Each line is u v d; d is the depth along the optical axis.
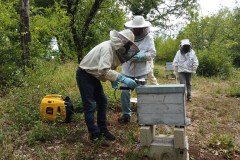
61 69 11.24
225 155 4.70
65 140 4.87
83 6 9.85
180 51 9.02
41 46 10.10
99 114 4.90
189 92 9.20
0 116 5.68
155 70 17.98
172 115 4.08
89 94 4.62
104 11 11.69
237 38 25.59
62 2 12.09
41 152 4.36
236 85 13.65
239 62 27.50
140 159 4.24
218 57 19.02
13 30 9.66
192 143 5.18
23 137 4.88
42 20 10.83
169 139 4.36
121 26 13.95
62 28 11.37
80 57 9.60
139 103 4.19
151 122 4.18
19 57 8.91
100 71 4.29
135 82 4.30
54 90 7.66
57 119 5.55
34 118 5.64
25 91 7.25
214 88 12.56
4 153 4.16
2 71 8.31
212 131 5.95
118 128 5.61
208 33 22.31
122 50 4.40
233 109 8.23
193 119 6.87
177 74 9.34
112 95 7.51
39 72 8.55
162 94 4.06
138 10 20.12
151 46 5.70
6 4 10.20
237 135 5.83
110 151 4.52
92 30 13.86
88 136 5.04
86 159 4.20
